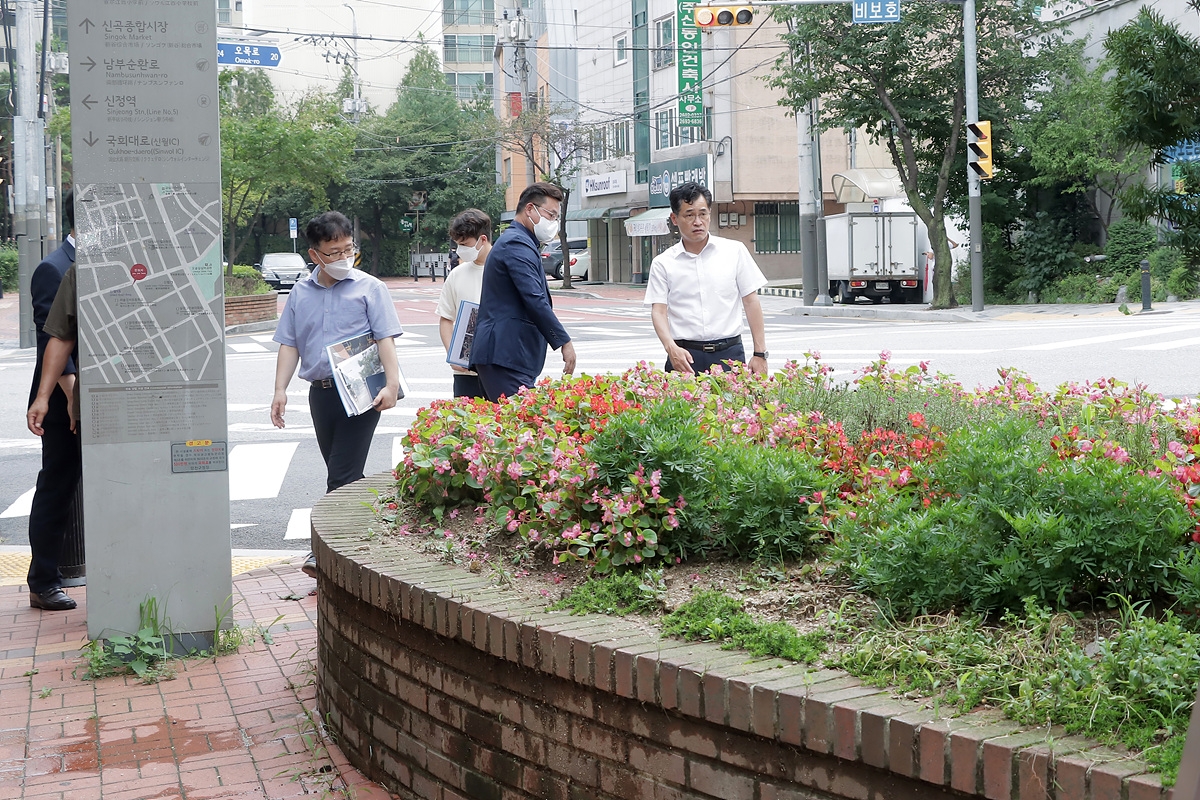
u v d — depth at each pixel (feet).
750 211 152.46
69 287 18.95
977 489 11.26
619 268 185.37
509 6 332.39
